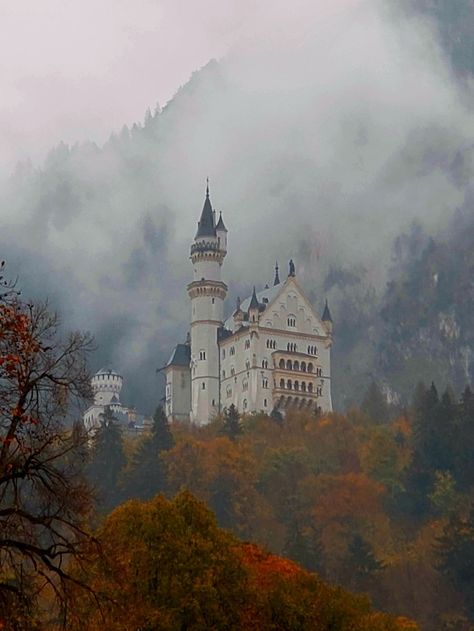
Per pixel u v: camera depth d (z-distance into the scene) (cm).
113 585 4581
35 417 3198
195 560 6194
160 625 5575
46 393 3262
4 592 3055
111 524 6275
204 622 6059
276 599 6394
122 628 3828
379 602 19275
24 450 3169
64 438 3256
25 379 3139
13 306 3175
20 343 3130
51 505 3284
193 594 6053
